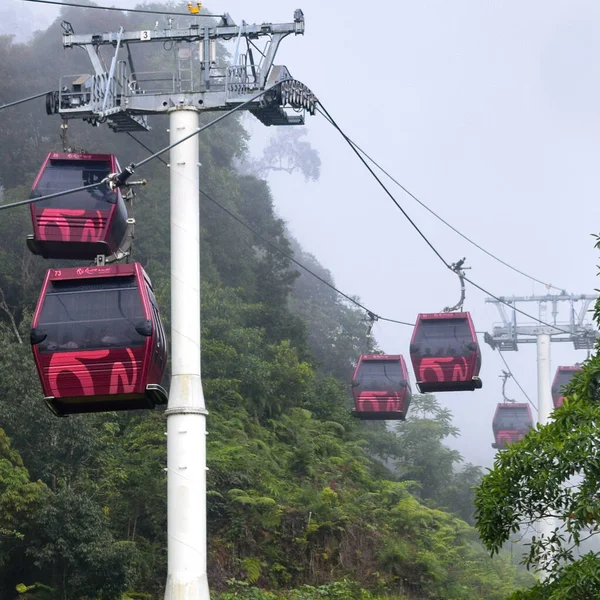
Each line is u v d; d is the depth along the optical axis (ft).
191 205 186.39
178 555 172.24
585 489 137.80
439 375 304.50
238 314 540.52
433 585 405.18
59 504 307.37
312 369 575.38
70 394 168.14
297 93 194.18
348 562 397.80
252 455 416.46
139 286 171.01
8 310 476.13
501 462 144.05
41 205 195.42
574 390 153.89
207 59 195.62
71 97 198.90
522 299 481.87
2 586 317.42
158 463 367.86
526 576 451.53
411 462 582.35
